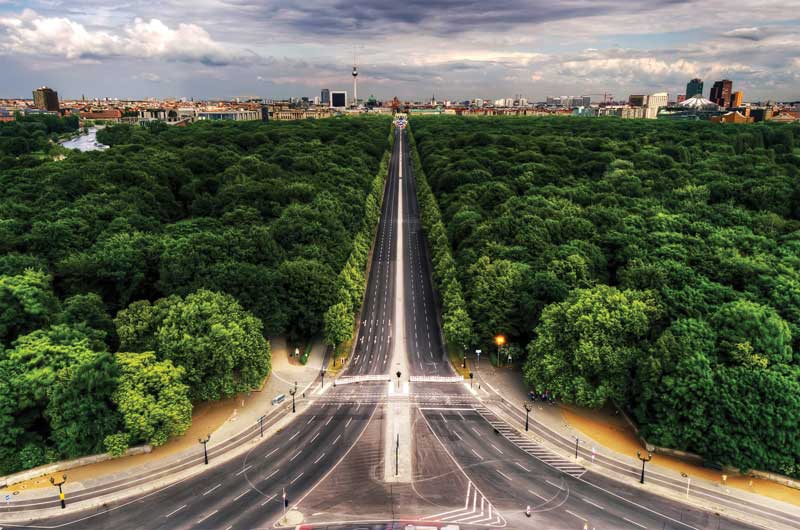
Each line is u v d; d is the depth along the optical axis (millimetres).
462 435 138500
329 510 112438
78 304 151375
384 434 138750
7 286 143375
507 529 107125
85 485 119125
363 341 188875
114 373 126000
